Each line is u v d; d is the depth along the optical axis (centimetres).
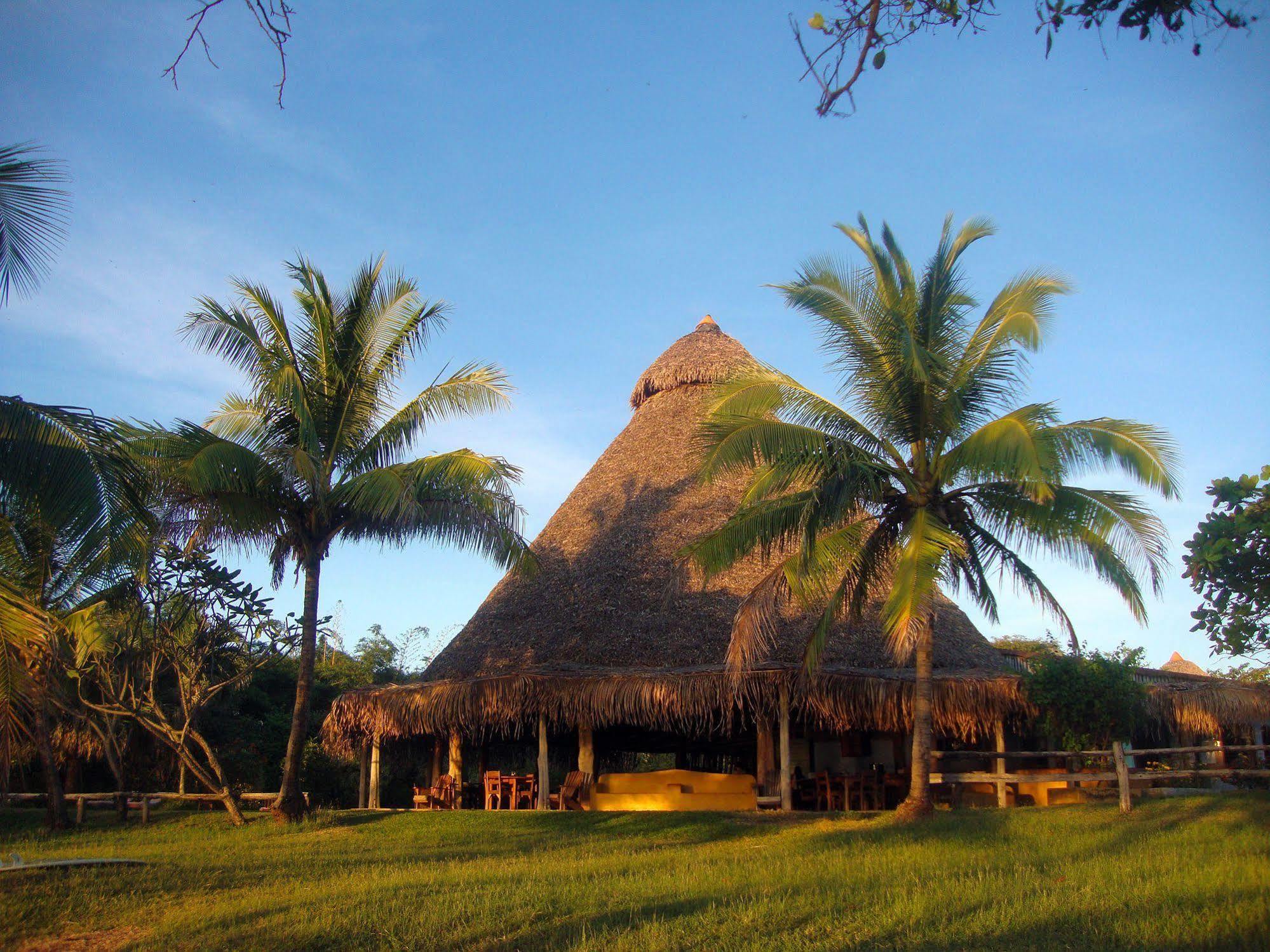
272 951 922
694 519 2458
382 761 2434
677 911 1028
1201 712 1841
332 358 1947
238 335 1827
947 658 2159
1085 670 1808
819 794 2047
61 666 1986
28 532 1497
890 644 1561
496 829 1766
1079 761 1912
